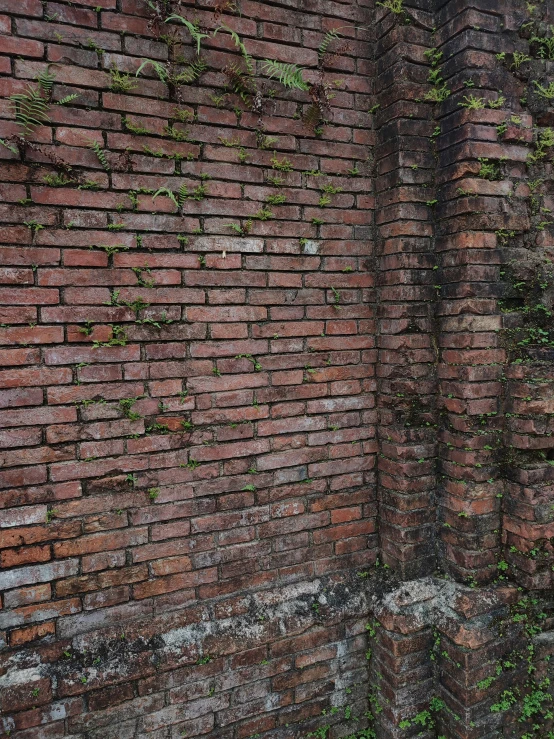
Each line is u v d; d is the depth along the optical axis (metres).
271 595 2.43
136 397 2.15
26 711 1.98
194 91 2.16
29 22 1.89
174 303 2.19
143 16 2.05
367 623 2.57
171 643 2.21
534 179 2.38
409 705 2.41
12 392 1.96
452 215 2.33
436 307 2.45
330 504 2.55
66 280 2.01
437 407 2.49
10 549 1.99
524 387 2.28
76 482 2.08
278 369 2.40
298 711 2.48
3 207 1.90
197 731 2.28
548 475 2.34
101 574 2.14
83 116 1.99
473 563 2.36
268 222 2.33
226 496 2.34
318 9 2.35
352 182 2.48
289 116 2.34
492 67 2.25
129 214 2.09
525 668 2.39
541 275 2.38
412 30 2.33
